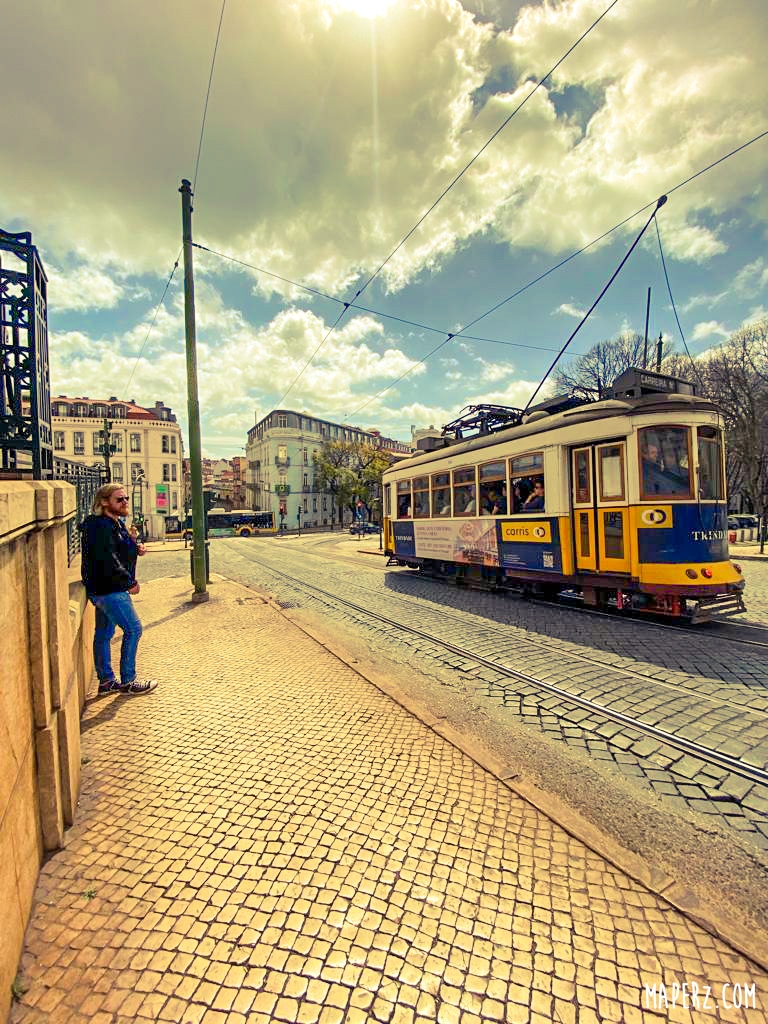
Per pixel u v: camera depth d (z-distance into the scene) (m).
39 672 2.17
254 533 49.88
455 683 4.95
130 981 1.66
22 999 1.58
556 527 8.30
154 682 4.57
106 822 2.53
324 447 60.44
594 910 2.01
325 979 1.68
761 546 16.67
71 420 43.44
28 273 4.47
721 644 5.98
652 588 6.83
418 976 1.70
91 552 4.15
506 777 3.01
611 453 7.46
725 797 2.96
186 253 9.20
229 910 1.96
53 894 2.02
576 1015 1.58
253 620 7.54
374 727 3.75
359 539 37.50
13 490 1.75
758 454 28.05
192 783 2.93
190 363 9.26
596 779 3.18
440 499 11.88
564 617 7.77
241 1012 1.56
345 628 7.37
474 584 11.05
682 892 2.12
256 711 4.03
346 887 2.10
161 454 46.19
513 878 2.18
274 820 2.57
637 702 4.34
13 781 1.71
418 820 2.59
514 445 9.24
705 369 31.47
